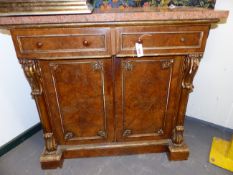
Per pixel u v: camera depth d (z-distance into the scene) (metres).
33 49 1.06
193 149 1.58
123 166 1.45
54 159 1.39
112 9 1.24
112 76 1.20
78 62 1.15
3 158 1.53
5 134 1.56
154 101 1.31
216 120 1.76
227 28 1.43
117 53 1.10
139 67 1.19
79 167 1.44
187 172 1.40
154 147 1.48
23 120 1.67
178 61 1.19
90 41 1.06
